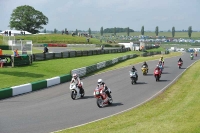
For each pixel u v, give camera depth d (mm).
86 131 16344
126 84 35375
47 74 41469
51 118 19859
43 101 25828
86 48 104062
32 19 176500
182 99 24641
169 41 199750
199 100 23562
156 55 96750
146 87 33000
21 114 20984
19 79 35969
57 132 16375
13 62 46000
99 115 20734
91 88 32750
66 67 49500
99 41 140375
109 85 34844
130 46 120312
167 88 31156
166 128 15906
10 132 16688
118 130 16125
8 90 27750
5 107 23359
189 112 19516
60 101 25781
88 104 24531
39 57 55844
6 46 80688
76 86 26828
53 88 32656
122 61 68812
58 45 107188
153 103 23844
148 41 193125
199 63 61531
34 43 109625
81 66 52000
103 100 23469
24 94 29172
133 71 35656
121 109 22609
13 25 173250
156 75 37438
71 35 144375
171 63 63156
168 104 22938
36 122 18812
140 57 83438
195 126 15883
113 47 120688
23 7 175750
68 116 20422
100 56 75062
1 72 40438
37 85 31812
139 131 15625
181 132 15016
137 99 26469
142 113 20359
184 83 34094
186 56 90250
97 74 45344
